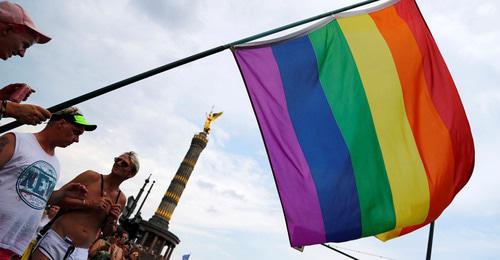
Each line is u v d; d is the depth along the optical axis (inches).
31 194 146.0
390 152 216.7
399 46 241.8
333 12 231.0
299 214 185.6
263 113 193.8
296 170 191.5
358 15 243.9
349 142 206.8
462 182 240.2
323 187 193.8
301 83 208.2
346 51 227.5
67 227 194.4
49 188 154.2
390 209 205.9
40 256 187.8
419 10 262.2
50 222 194.4
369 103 220.7
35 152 149.3
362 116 215.5
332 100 212.5
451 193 233.3
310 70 212.7
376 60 232.8
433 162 227.0
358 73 224.8
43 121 124.8
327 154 200.7
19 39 115.5
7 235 141.3
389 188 209.6
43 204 152.1
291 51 212.4
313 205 189.3
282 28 208.5
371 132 214.4
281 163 189.9
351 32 235.5
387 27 245.6
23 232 146.4
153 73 165.8
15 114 118.8
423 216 213.2
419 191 215.8
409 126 227.9
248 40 199.0
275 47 209.2
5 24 112.3
